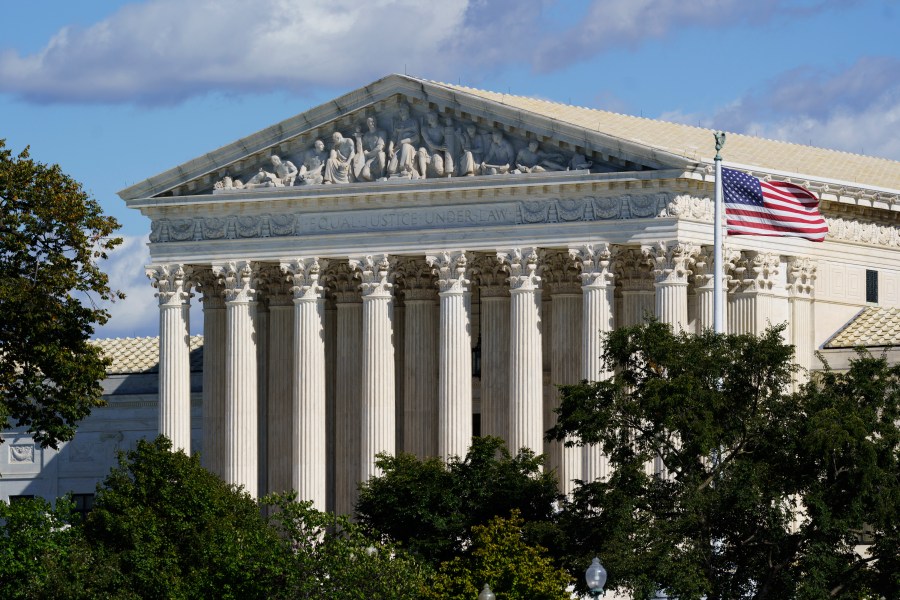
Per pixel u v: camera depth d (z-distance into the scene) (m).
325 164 175.00
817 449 132.00
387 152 173.38
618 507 134.88
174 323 179.38
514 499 150.00
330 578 133.12
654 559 132.12
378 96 172.88
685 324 163.88
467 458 153.88
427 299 178.38
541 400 168.88
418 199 171.75
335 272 181.12
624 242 165.12
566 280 173.75
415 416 178.12
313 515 136.00
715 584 134.25
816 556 131.75
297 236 175.88
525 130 168.12
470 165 170.00
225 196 176.88
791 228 153.38
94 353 158.50
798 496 152.25
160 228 179.88
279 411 182.75
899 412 138.12
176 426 179.38
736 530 135.88
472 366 181.12
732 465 135.38
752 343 138.12
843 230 177.62
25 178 156.38
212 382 184.38
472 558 141.62
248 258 177.25
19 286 152.88
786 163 180.38
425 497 150.75
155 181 179.00
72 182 158.25
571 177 166.25
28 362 157.62
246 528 141.12
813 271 173.50
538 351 168.25
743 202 152.38
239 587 133.88
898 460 135.38
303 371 175.50
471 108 169.62
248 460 176.88
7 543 139.12
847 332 175.50
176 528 141.00
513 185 168.00
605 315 165.62
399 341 181.75
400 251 172.50
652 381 136.00
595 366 165.38
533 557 137.12
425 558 148.62
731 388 137.50
